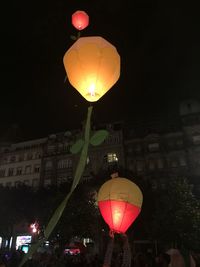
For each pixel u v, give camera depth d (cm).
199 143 3653
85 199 2633
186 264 492
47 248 2400
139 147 3919
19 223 3469
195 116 3897
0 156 4722
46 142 4453
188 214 2184
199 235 2119
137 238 2680
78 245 1553
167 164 3681
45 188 3400
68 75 374
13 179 4378
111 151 3869
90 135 300
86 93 360
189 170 3522
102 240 2811
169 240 2216
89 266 1220
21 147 4675
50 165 4172
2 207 3200
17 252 1423
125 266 399
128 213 455
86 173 3766
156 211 2417
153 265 898
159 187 3550
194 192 3044
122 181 486
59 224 2364
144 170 3731
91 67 351
